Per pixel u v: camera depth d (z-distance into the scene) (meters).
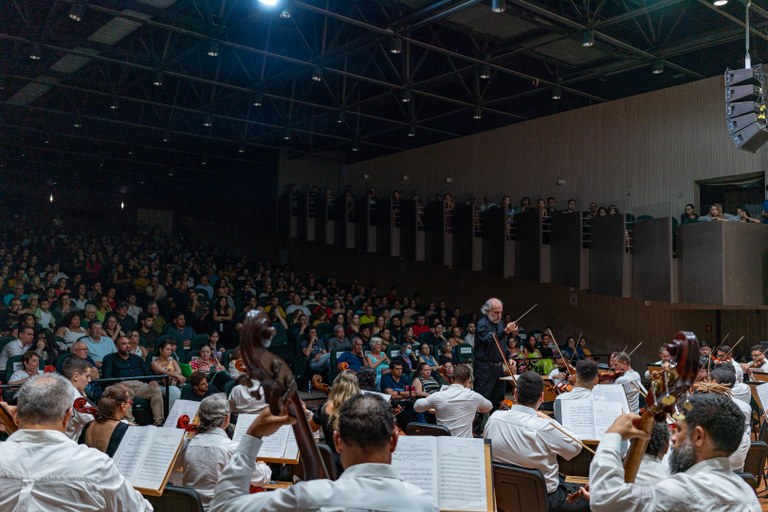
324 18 12.37
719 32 11.54
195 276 16.86
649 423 1.98
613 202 14.76
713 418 2.06
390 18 11.14
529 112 16.41
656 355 14.14
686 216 12.84
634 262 12.90
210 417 3.95
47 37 10.95
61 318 11.05
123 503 2.39
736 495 1.99
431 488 2.71
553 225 14.16
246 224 21.59
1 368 8.79
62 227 22.88
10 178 22.50
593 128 15.20
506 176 16.75
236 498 1.70
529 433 3.90
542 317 16.05
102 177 22.92
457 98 16.48
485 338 6.43
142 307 14.08
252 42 13.27
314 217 18.30
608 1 11.73
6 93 14.64
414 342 12.61
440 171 18.20
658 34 12.16
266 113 17.03
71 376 4.93
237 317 13.01
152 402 8.04
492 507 2.67
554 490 3.95
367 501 1.63
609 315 14.91
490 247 15.02
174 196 25.22
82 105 14.75
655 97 14.21
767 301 11.84
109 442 3.64
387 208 16.78
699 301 11.89
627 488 1.95
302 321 12.44
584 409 4.60
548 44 12.01
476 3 9.86
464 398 5.87
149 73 13.19
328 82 15.70
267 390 1.57
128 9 10.44
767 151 12.57
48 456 2.26
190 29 11.08
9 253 16.16
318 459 1.74
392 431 1.77
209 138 16.67
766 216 12.18
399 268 19.17
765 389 6.03
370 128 18.31
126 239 21.00
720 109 13.25
